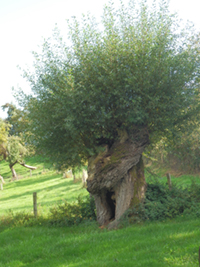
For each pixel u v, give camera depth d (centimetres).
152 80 1117
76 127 1089
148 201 1216
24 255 934
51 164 1270
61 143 1207
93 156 1188
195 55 1223
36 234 1199
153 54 1112
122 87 1112
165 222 1120
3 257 943
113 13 1161
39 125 1155
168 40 1151
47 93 1174
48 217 1481
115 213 1230
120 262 686
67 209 1423
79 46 1169
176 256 684
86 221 1325
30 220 1447
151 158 1552
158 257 689
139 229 1025
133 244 838
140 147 1170
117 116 1114
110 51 1119
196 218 1109
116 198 1225
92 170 1140
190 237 820
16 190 3828
